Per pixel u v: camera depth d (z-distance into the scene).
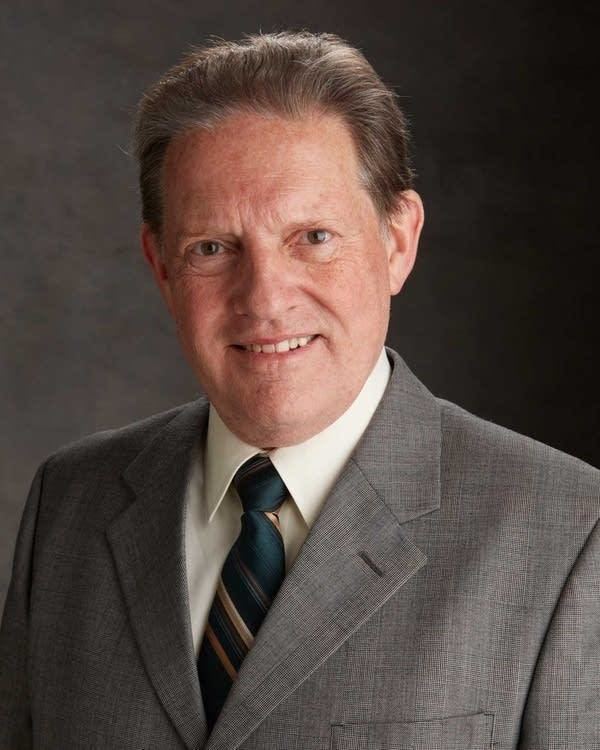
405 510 1.55
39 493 1.86
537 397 5.27
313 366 1.49
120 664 1.61
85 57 5.34
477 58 5.30
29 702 1.79
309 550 1.52
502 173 5.30
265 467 1.60
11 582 1.84
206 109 1.45
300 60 1.47
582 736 1.45
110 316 5.36
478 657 1.46
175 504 1.68
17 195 5.29
